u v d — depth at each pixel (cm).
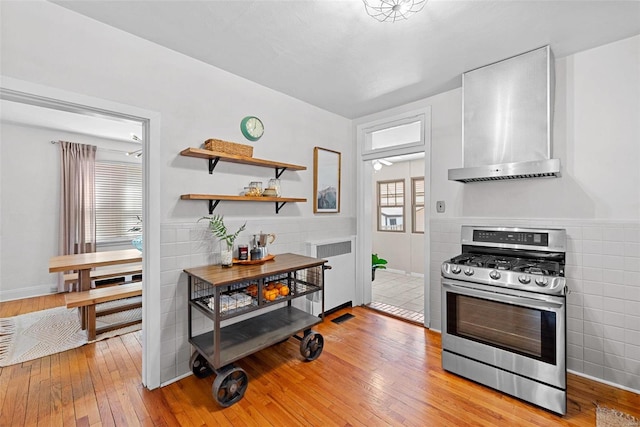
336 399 191
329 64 230
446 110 285
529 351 182
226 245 233
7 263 395
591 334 210
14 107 333
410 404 186
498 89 224
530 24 179
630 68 195
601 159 206
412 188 586
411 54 215
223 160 235
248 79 257
